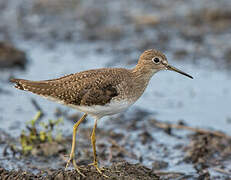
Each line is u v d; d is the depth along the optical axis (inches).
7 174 469.1
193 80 784.9
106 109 471.2
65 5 1115.3
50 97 472.7
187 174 537.3
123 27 992.9
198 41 913.5
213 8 1023.0
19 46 915.4
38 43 935.7
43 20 1041.5
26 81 478.0
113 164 479.5
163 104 721.6
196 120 673.6
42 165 548.7
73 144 472.7
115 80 473.1
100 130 651.5
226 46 888.3
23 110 699.4
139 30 975.6
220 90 751.1
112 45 922.1
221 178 530.0
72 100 466.3
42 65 835.4
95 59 860.0
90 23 1019.3
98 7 1096.8
